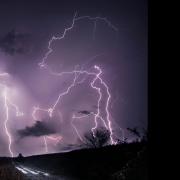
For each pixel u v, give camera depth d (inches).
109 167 840.3
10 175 1006.4
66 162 1409.9
